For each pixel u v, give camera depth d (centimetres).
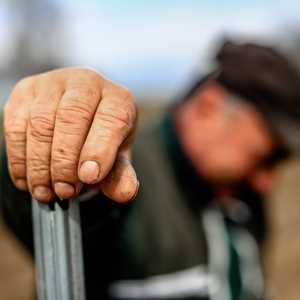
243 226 171
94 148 55
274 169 170
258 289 171
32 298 156
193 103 159
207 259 149
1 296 336
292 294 388
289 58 158
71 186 56
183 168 150
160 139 156
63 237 59
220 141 155
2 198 87
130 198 58
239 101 155
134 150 147
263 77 153
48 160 57
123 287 130
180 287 140
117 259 124
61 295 60
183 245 143
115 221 91
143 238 132
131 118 59
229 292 152
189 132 155
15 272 377
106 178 58
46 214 60
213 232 153
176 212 144
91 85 60
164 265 138
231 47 159
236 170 158
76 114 57
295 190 593
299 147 155
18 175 62
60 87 60
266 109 154
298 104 155
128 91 61
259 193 172
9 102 63
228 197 165
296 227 495
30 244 88
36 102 59
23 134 61
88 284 122
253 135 156
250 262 167
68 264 60
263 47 158
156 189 142
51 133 57
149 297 133
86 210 67
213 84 158
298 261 436
